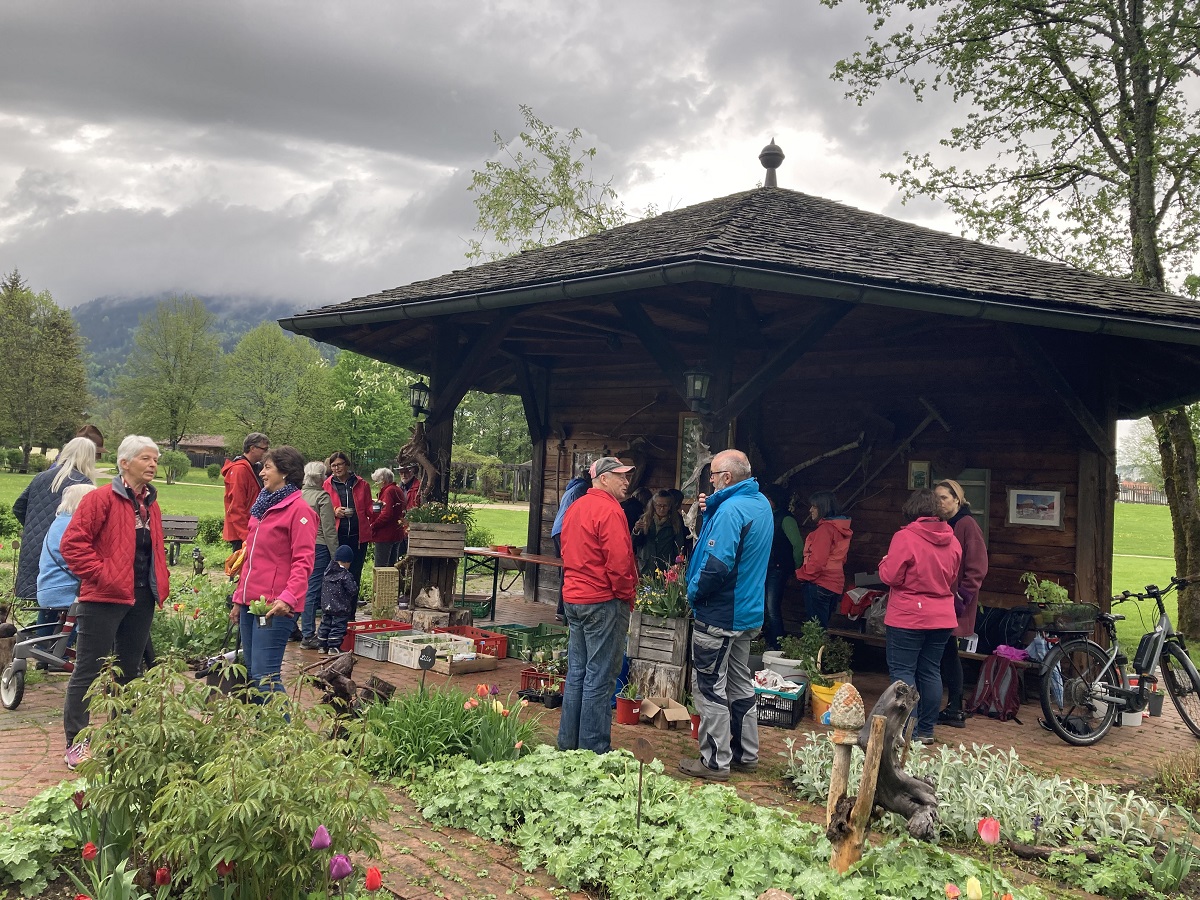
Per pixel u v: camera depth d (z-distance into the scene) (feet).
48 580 21.17
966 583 23.75
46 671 23.59
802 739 20.92
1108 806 15.62
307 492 28.30
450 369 33.17
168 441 227.81
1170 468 49.83
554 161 90.94
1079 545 27.78
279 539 17.03
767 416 36.14
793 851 12.53
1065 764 20.58
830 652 25.27
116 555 16.02
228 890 9.68
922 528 20.89
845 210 35.22
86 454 22.77
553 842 13.30
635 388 41.34
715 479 18.39
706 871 11.84
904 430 32.22
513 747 16.70
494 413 212.43
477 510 137.39
